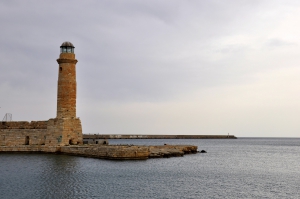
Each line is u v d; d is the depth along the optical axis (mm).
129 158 58562
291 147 152625
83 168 47906
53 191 34062
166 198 32906
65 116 65188
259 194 36250
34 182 38031
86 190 34875
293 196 35625
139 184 38594
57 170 45875
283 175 50312
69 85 65625
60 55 65812
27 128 68250
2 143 68000
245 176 48312
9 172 44125
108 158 57562
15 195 32312
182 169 52094
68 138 65125
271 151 116000
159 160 61656
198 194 35125
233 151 111500
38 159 56781
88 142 72875
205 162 64938
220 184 41094
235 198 34031
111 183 38531
